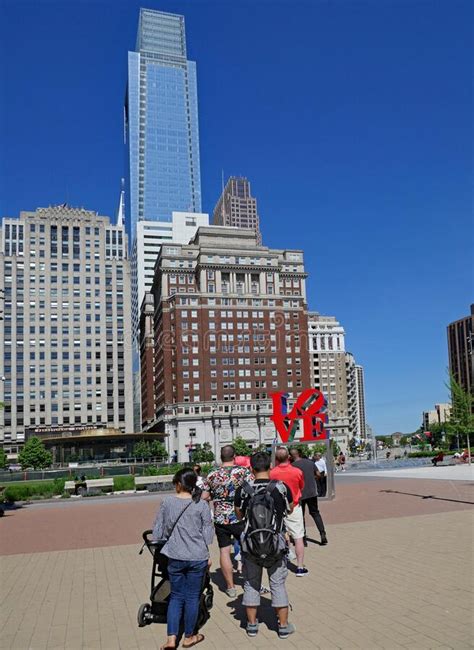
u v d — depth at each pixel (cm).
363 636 703
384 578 980
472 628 712
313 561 1156
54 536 1792
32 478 5103
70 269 13888
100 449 10288
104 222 14350
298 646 682
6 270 13512
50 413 13200
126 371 13762
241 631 752
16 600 961
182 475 736
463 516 1688
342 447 16125
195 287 13200
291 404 12800
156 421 13450
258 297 13050
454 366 17200
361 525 1622
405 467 5956
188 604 700
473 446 9438
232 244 13400
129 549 1455
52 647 714
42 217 13938
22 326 13388
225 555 946
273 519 730
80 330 13700
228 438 12225
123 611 873
